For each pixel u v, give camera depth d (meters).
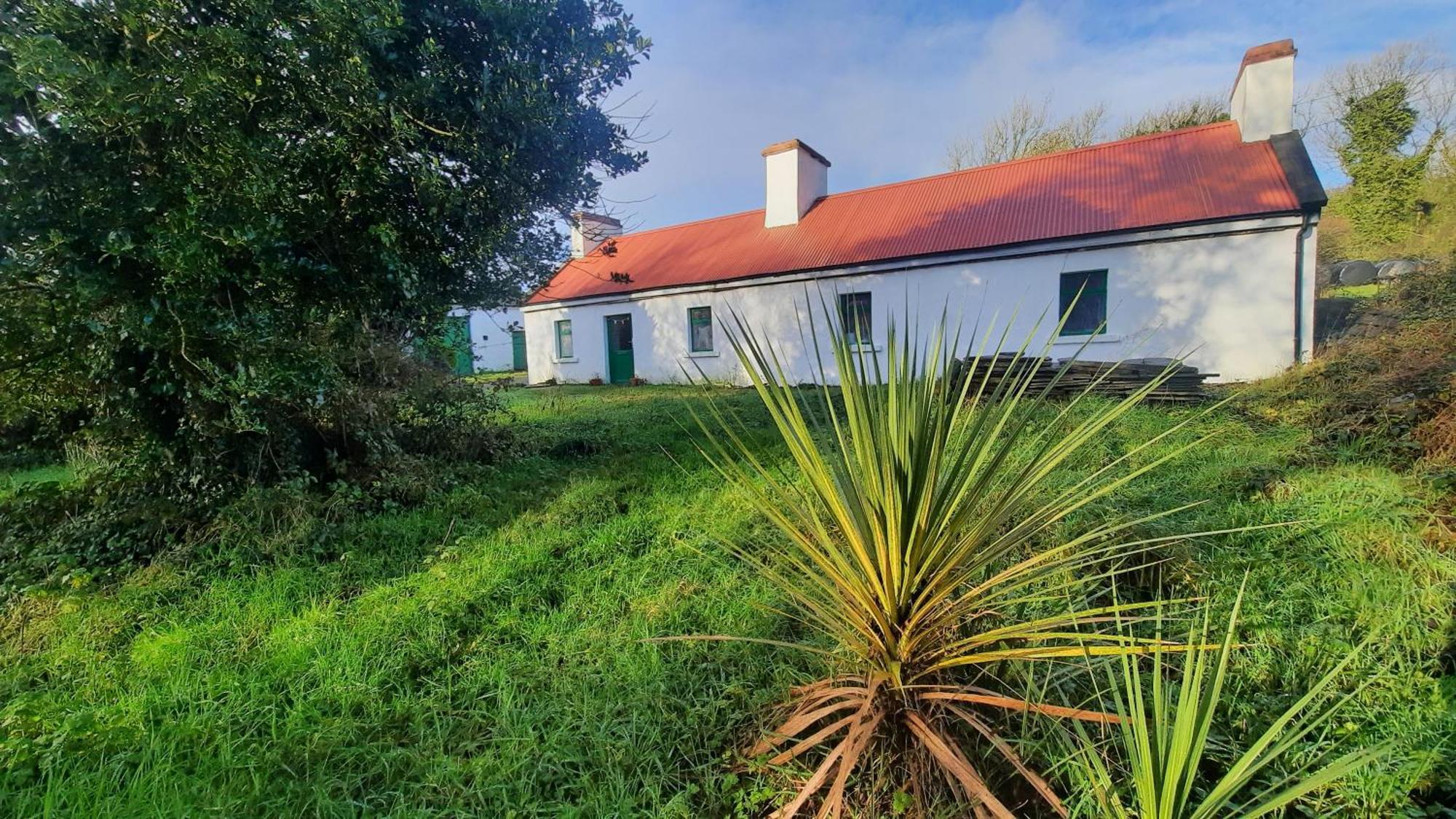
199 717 2.20
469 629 2.87
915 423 1.47
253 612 3.00
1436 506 3.16
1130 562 2.85
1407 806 1.67
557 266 6.45
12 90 3.04
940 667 1.65
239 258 3.79
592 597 3.12
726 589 3.07
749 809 1.87
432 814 1.83
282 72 3.96
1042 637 1.54
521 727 2.17
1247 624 2.42
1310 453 4.14
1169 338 9.14
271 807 1.83
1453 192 16.05
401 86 4.16
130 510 3.75
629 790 1.92
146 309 3.44
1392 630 2.30
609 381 15.56
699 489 4.69
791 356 12.41
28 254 3.26
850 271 11.52
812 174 14.71
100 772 1.91
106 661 2.62
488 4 4.21
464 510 4.43
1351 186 18.72
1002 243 10.08
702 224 16.55
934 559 1.57
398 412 4.98
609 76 5.10
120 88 3.18
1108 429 5.12
